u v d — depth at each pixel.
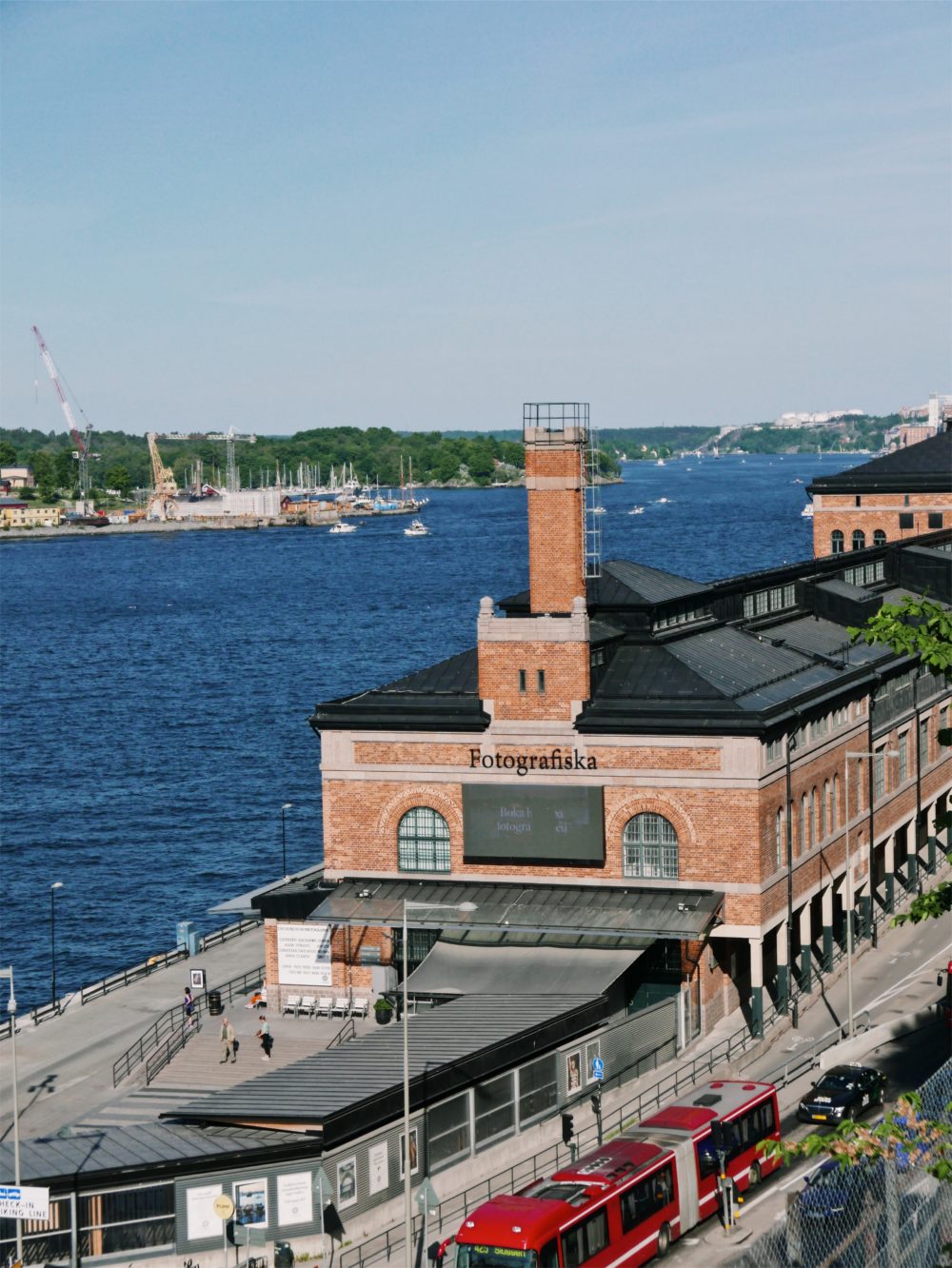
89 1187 58.19
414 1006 81.81
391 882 86.06
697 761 81.19
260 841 151.38
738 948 86.69
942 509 162.88
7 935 125.31
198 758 187.62
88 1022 87.12
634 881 82.81
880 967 91.25
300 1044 80.38
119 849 149.25
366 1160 61.97
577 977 78.00
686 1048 79.56
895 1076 73.12
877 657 101.38
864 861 96.62
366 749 86.12
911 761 106.38
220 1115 61.25
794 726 85.25
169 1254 59.00
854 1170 37.25
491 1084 67.69
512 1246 51.78
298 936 86.00
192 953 98.94
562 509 87.62
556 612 88.06
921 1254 38.50
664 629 89.56
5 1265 57.81
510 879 84.44
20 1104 75.31
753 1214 60.31
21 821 160.00
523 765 83.81
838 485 166.00
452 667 88.06
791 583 109.38
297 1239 59.62
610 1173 56.09
